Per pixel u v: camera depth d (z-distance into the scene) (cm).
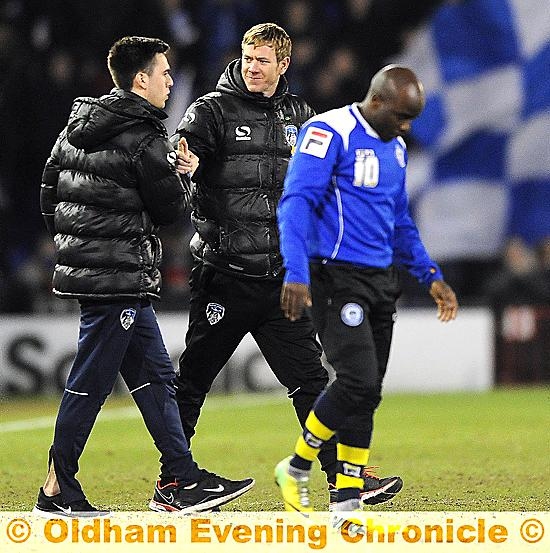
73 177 1938
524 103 5103
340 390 1795
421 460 2750
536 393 4569
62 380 4616
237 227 2089
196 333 2150
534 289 4856
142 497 2266
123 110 1909
